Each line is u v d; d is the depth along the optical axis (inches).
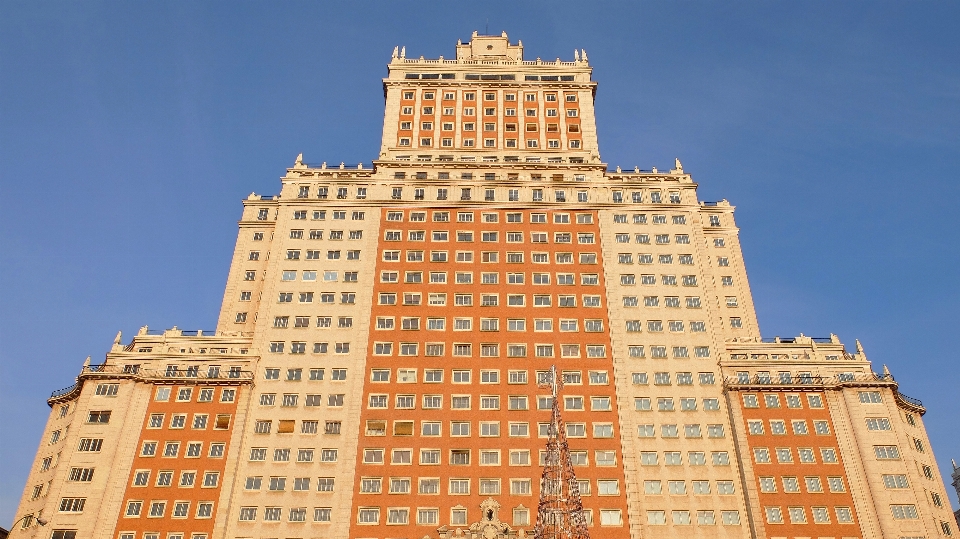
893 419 3031.5
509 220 3703.3
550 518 2598.4
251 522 2861.7
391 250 3595.0
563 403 3164.4
